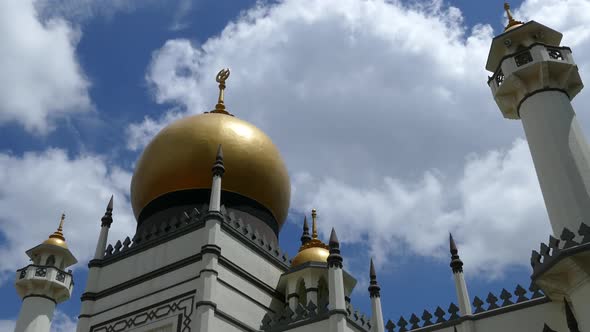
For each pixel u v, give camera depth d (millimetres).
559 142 17562
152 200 22844
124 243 21828
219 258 19016
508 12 21891
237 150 22891
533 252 15281
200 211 21406
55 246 31734
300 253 22812
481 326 16062
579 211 16156
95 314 20438
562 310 15031
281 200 24125
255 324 19531
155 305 19172
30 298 29734
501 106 20391
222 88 28719
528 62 19297
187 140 22797
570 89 19688
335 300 17016
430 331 16750
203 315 17438
